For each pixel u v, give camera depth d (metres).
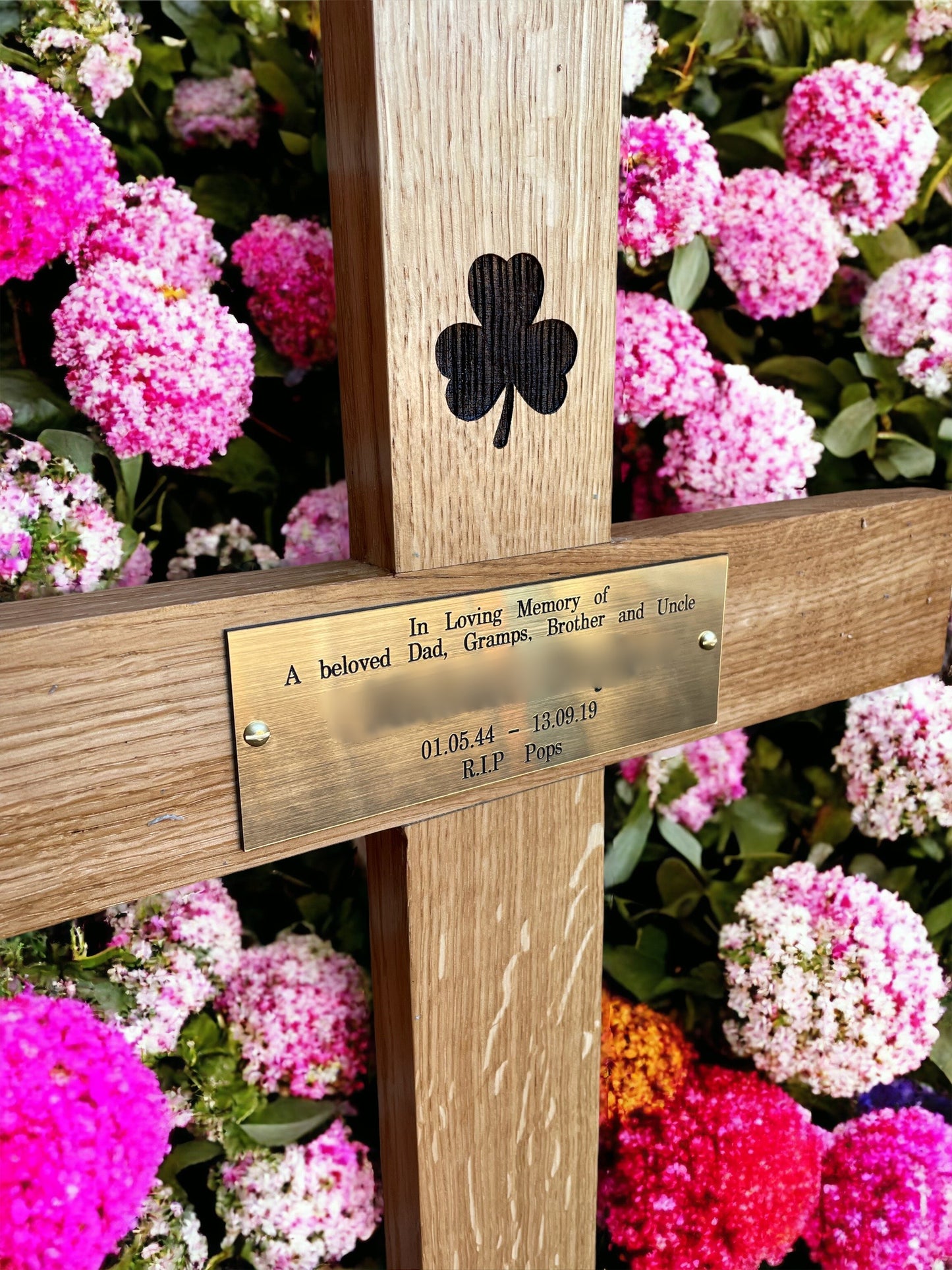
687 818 0.80
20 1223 0.59
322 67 0.50
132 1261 0.63
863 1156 0.89
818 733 0.82
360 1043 0.70
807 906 0.85
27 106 0.49
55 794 0.43
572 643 0.56
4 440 0.52
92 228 0.52
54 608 0.44
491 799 0.56
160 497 0.57
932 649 0.77
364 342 0.49
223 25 0.53
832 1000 0.87
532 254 0.50
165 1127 0.64
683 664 0.62
